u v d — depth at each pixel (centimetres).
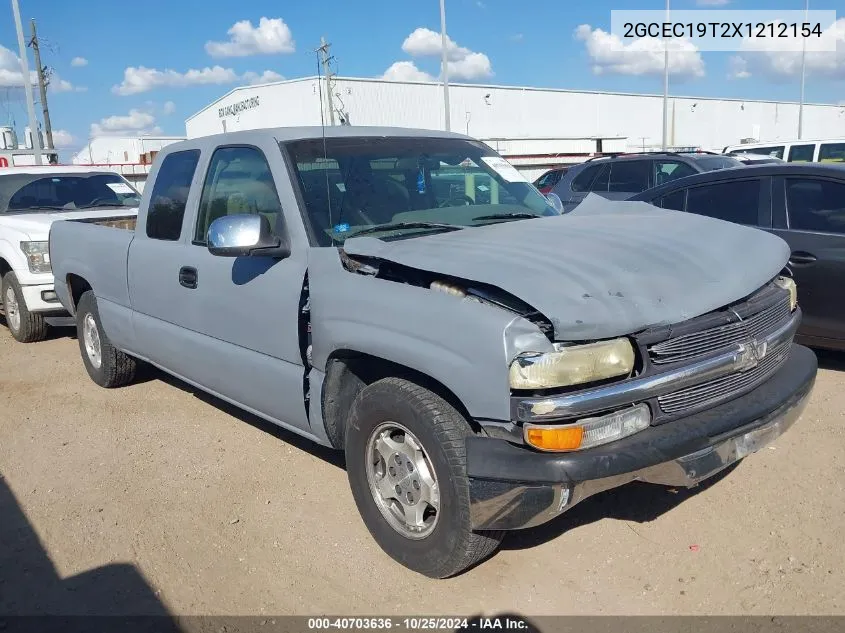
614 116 6388
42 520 411
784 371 355
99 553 376
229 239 365
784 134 7388
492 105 5619
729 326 316
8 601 339
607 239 349
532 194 476
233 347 434
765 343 330
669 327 296
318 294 361
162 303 494
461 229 382
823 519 371
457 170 454
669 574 335
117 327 566
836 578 325
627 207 455
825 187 591
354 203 400
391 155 434
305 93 3347
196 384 494
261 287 399
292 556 365
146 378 656
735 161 1174
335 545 373
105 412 576
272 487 437
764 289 353
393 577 344
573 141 5266
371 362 367
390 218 402
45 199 891
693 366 301
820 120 7431
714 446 307
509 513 291
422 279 332
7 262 789
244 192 428
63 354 762
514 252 325
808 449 447
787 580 325
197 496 430
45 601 338
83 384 652
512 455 286
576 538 368
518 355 281
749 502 391
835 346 576
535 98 5884
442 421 311
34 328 801
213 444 504
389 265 345
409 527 341
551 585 332
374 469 353
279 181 399
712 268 331
